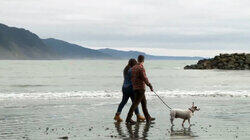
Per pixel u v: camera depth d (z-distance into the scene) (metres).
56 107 19.16
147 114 14.60
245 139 10.84
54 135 11.55
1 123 13.94
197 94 26.52
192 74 70.88
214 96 25.22
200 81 46.66
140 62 14.35
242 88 33.81
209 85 38.66
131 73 14.38
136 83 14.17
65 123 14.01
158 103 20.88
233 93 27.44
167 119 15.12
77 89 33.69
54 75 68.62
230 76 60.28
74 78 57.31
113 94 26.72
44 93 27.59
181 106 19.44
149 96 25.06
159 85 38.91
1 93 27.98
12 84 42.19
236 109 18.06
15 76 64.44
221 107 18.86
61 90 32.31
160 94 26.55
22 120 14.73
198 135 11.52
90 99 23.34
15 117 15.55
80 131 12.28
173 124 13.79
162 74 72.38
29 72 83.38
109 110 17.98
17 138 11.04
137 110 14.82
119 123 14.06
